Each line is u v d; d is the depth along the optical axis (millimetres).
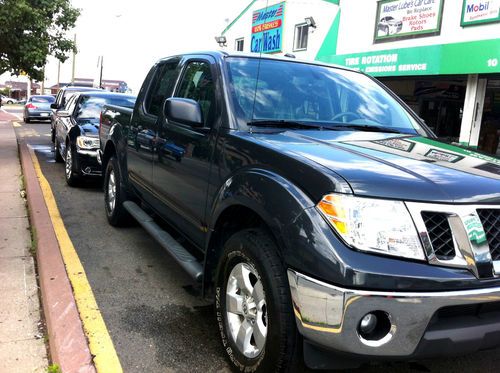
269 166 2777
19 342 3262
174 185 3949
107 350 3162
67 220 6320
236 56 3865
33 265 4574
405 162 2689
